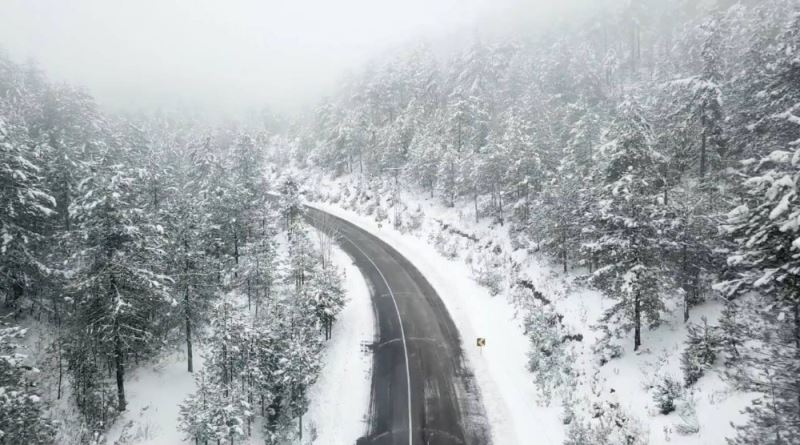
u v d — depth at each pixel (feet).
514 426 57.11
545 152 125.80
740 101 94.07
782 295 31.71
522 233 116.57
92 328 61.31
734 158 91.81
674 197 72.49
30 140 93.30
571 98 185.47
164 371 79.51
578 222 86.28
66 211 90.38
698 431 43.55
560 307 82.79
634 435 46.85
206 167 154.51
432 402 63.57
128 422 65.72
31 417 53.52
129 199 69.97
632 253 59.06
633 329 67.21
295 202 156.04
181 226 82.02
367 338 85.10
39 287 80.64
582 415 54.75
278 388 63.67
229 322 64.59
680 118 103.86
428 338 83.30
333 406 65.41
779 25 112.88
